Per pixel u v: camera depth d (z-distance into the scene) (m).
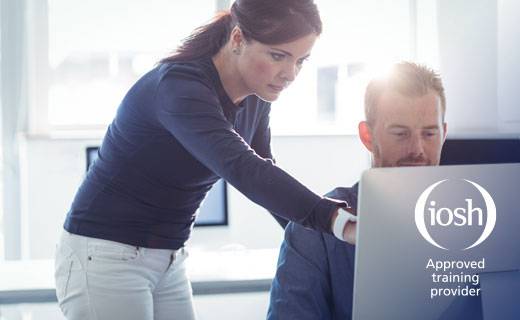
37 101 3.64
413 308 0.83
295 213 0.94
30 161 3.66
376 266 0.81
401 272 0.81
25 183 3.61
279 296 1.14
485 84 2.98
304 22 1.10
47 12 3.64
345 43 3.93
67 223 1.36
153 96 1.17
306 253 1.14
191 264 2.25
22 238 3.54
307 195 0.94
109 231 1.31
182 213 1.36
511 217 0.82
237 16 1.14
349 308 1.14
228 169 1.00
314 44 1.15
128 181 1.29
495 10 2.96
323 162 4.05
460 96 3.09
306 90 4.00
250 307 2.06
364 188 0.79
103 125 3.85
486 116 2.99
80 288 1.33
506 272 0.83
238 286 2.05
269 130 1.54
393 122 1.20
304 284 1.13
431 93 1.19
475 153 1.50
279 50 1.12
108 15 3.79
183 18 3.81
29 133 3.62
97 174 1.33
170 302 1.48
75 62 3.81
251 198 0.99
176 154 1.25
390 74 1.20
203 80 1.14
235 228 3.77
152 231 1.33
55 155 3.71
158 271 1.39
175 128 1.09
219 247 3.25
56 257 1.39
